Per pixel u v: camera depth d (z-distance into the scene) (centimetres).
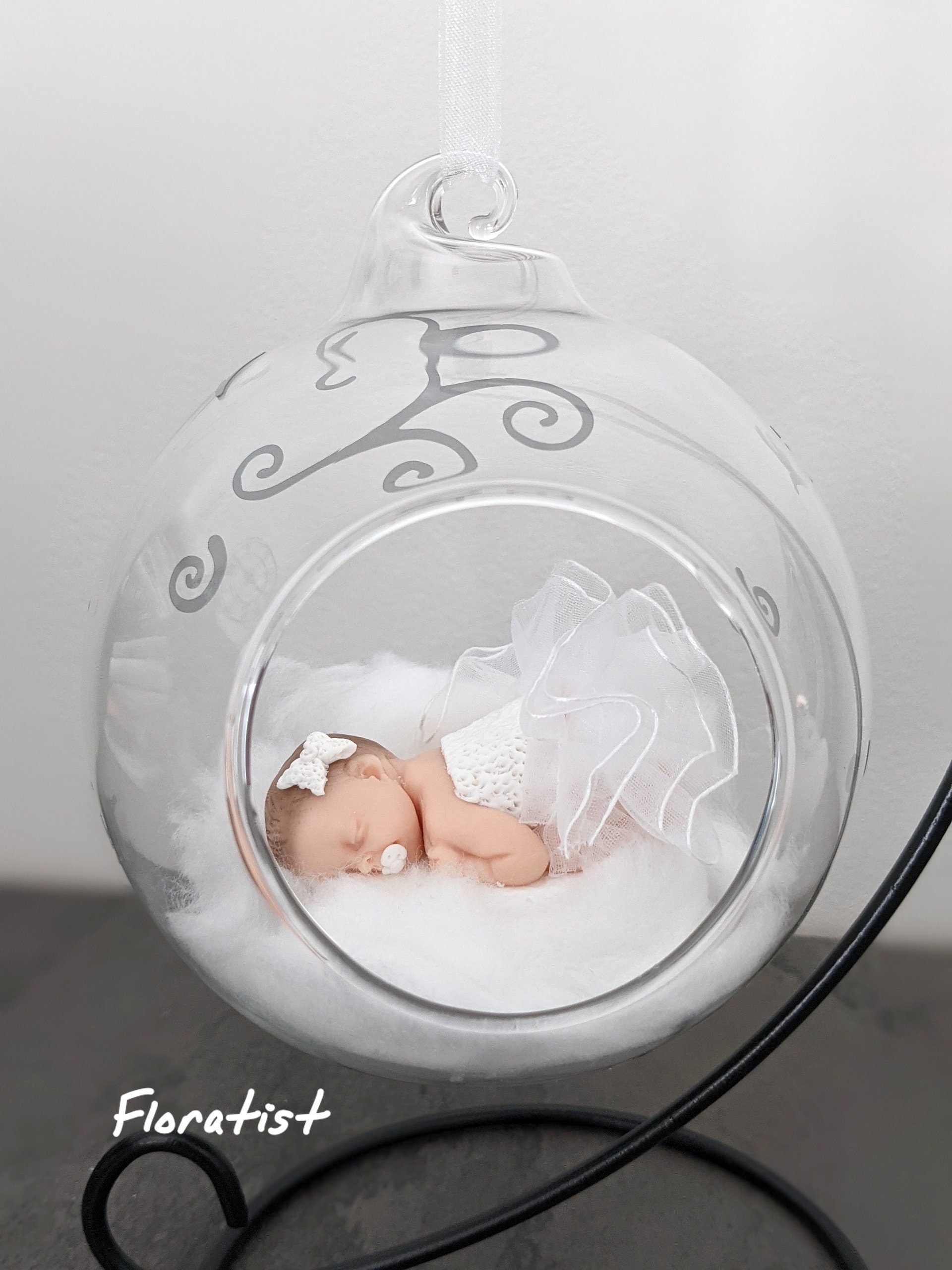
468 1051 67
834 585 68
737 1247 77
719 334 108
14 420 116
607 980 68
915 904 116
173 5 106
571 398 62
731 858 73
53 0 106
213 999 107
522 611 88
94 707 68
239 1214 77
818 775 66
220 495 63
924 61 100
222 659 63
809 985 67
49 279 112
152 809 65
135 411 115
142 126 108
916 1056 100
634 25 102
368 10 104
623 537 103
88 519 118
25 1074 97
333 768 80
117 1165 73
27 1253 78
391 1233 78
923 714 113
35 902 122
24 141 109
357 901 73
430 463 61
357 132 107
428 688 91
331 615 99
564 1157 85
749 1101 94
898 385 108
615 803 73
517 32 103
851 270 106
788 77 102
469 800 77
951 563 110
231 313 112
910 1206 82
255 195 109
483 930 70
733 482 64
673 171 105
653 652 78
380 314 68
